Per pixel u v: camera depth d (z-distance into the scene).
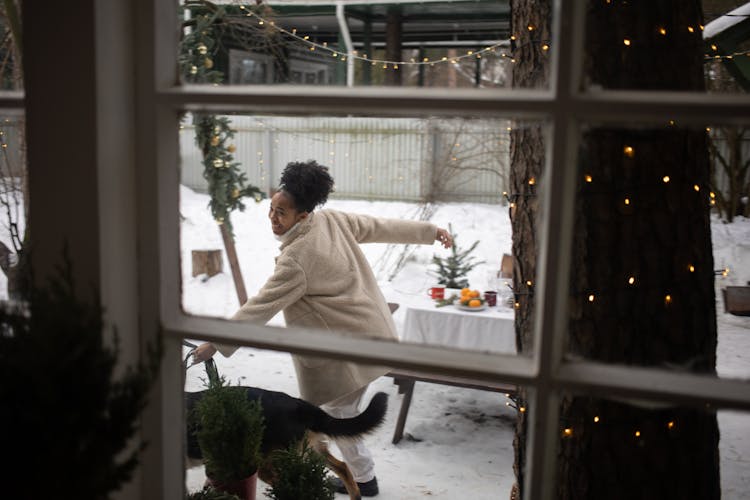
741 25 6.96
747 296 6.52
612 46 1.72
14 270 2.09
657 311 1.70
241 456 2.18
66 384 0.87
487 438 4.07
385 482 3.46
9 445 0.85
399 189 12.98
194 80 4.17
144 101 1.14
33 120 1.10
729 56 6.58
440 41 13.90
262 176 13.15
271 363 5.10
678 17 1.73
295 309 3.06
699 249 1.74
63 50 1.07
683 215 1.71
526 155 2.10
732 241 9.01
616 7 1.72
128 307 1.17
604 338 1.71
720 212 10.02
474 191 12.40
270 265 8.98
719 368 5.08
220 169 4.61
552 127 0.96
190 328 1.20
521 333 2.13
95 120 1.07
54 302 0.95
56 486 0.86
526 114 0.97
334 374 3.00
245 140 13.33
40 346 0.87
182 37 4.33
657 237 1.69
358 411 3.22
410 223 3.47
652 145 1.68
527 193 2.10
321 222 3.17
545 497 1.05
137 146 1.16
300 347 1.12
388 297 7.56
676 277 1.71
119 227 1.14
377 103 1.01
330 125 13.06
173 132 1.20
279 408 2.67
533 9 2.10
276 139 13.15
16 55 3.29
